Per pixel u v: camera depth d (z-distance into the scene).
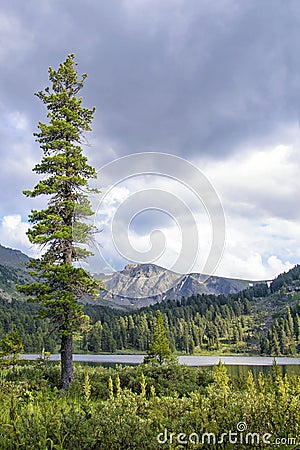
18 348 22.34
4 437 5.94
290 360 89.00
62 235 17.69
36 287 18.16
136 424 6.15
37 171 20.06
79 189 18.70
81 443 5.88
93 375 17.33
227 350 119.62
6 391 11.41
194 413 6.55
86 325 18.50
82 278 17.28
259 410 6.79
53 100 20.94
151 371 17.50
